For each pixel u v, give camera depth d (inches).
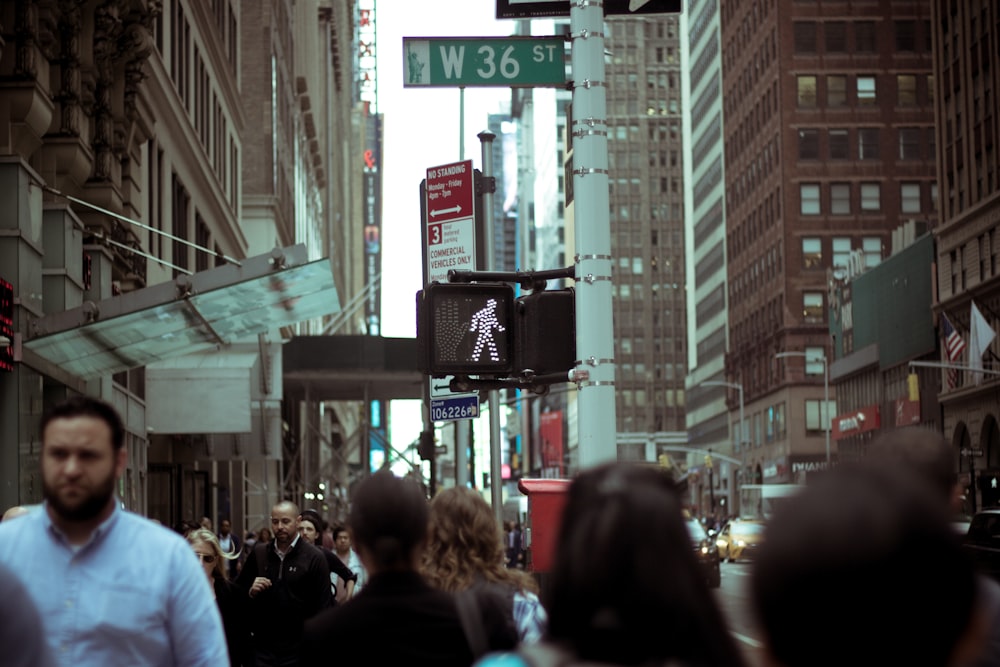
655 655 127.9
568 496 138.3
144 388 1476.4
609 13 497.7
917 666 103.8
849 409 4921.3
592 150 491.2
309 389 2635.3
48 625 245.6
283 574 601.3
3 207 935.0
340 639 240.7
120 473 256.7
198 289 939.3
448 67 501.0
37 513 257.1
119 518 255.4
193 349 1070.4
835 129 5280.5
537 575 640.4
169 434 1817.2
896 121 5280.5
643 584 128.4
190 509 2025.1
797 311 5285.4
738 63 6023.6
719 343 6589.6
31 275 965.8
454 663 240.8
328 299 1006.4
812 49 5290.4
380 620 240.4
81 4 1124.5
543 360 487.5
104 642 246.1
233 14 2576.3
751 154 5821.9
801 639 104.1
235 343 1996.8
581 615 130.2
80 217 1249.4
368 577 250.1
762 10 5565.9
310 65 4729.3
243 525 2416.3
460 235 788.0
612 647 127.4
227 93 2411.4
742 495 3937.0
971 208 3602.4
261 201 3095.5
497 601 250.4
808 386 5265.8
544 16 505.0
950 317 3811.5
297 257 932.6
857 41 5290.4
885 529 102.9
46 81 1063.0
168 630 252.5
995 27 3447.3
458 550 306.3
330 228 5836.6
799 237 5275.6
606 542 130.3
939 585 103.3
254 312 1009.5
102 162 1244.5
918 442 261.6
